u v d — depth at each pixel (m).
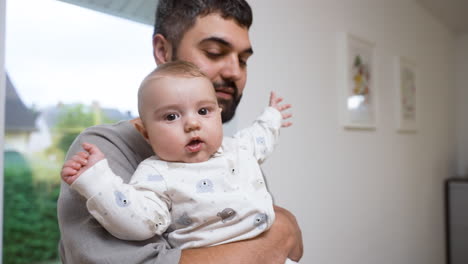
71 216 0.64
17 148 3.14
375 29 2.80
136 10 1.82
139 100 0.75
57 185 3.36
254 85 1.74
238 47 0.93
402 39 3.22
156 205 0.68
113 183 0.61
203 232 0.73
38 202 3.27
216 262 0.66
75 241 0.62
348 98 2.41
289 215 0.99
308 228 2.08
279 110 1.11
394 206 3.04
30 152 3.20
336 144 2.34
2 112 1.14
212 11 0.90
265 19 1.82
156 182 0.70
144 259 0.62
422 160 3.58
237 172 0.79
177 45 0.92
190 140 0.73
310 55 2.13
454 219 3.90
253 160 0.86
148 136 0.76
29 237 3.26
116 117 2.86
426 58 3.72
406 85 3.22
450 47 4.38
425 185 3.62
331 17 2.32
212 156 0.79
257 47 1.76
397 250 3.05
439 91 4.02
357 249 2.52
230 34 0.90
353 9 2.54
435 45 3.95
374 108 2.72
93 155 0.61
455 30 4.44
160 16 0.97
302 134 2.06
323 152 2.22
